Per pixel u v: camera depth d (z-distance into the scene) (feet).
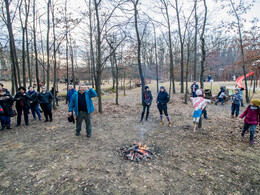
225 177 10.35
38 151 14.16
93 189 9.36
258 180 9.96
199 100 18.58
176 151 14.14
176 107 34.99
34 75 97.60
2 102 19.36
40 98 22.82
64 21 31.45
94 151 14.19
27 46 39.68
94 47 45.57
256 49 38.73
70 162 12.32
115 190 9.28
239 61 41.57
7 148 14.78
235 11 28.25
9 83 89.92
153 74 130.93
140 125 22.21
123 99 50.60
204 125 21.50
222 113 29.09
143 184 9.79
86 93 16.67
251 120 15.35
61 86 87.20
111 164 12.05
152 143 15.99
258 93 52.80
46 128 20.65
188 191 9.15
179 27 41.65
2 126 19.85
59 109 34.17
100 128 20.93
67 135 18.13
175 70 66.33
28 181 10.07
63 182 9.98
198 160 12.51
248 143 15.51
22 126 21.57
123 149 14.37
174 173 10.87
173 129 20.21
